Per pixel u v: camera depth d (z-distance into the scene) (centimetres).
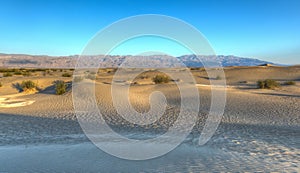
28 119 1373
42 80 3369
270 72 5522
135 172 588
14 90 2880
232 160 678
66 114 1534
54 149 775
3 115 1488
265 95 2403
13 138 945
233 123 1282
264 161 668
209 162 657
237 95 2381
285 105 1834
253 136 981
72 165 633
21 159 682
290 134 1016
